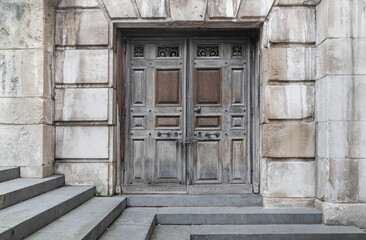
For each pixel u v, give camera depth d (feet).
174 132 17.02
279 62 15.38
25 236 9.30
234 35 17.12
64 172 15.84
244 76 17.15
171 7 15.72
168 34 17.07
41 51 14.92
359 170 13.93
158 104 17.19
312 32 15.44
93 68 15.80
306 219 14.30
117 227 12.44
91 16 15.87
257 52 16.74
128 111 17.16
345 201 13.89
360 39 14.12
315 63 15.40
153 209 15.31
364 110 14.01
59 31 15.92
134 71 17.31
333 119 13.98
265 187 15.42
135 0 15.79
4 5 15.07
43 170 14.79
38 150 14.78
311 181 15.30
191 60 17.12
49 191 14.10
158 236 13.10
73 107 15.81
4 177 13.70
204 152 17.02
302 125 15.31
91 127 15.83
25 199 12.11
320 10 14.89
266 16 15.55
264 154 15.42
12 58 15.01
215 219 14.43
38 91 14.89
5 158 14.85
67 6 15.85
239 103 17.13
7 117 14.92
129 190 16.94
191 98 17.06
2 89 14.97
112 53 15.92
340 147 13.91
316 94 15.25
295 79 15.38
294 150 15.26
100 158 15.76
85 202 14.26
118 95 16.63
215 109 17.08
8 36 15.02
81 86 15.89
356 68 14.06
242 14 15.56
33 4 15.02
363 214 13.83
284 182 15.28
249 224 14.35
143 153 17.08
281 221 14.33
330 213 13.92
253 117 16.92
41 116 14.80
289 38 15.42
